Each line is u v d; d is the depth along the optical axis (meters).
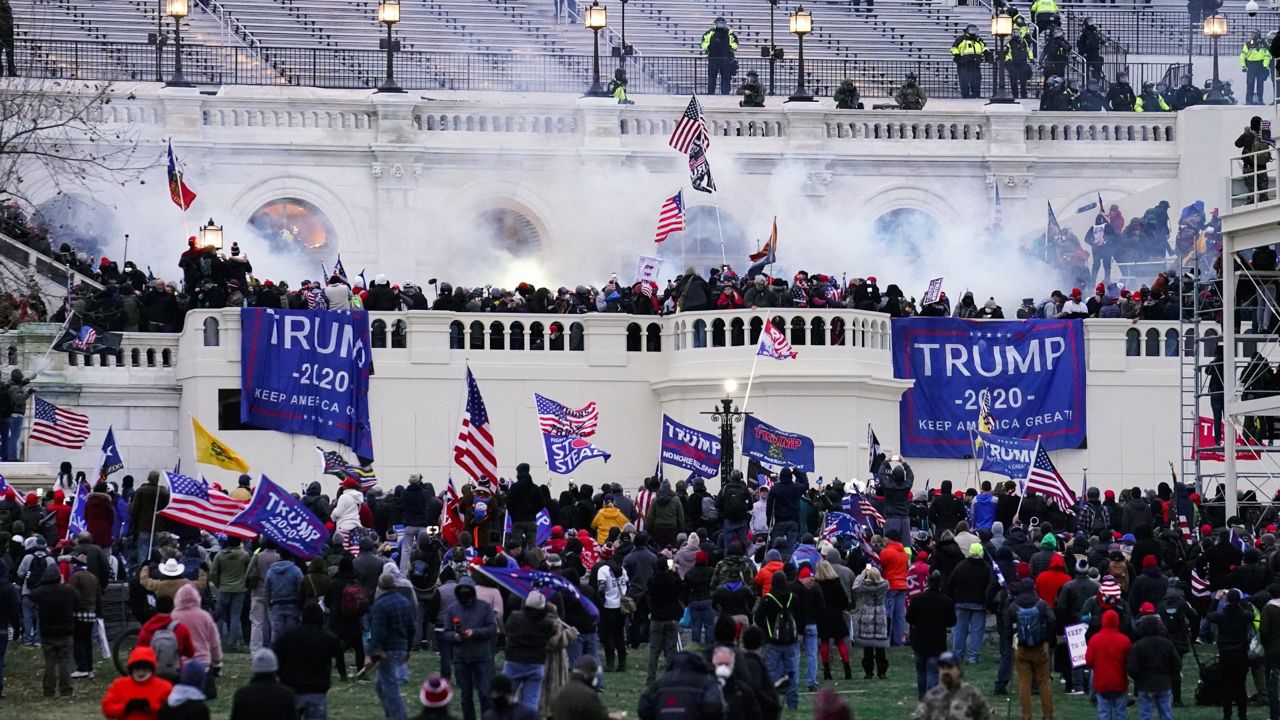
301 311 89.06
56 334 88.75
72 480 83.06
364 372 89.31
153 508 67.19
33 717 52.38
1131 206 114.50
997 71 115.12
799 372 90.06
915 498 79.88
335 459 81.25
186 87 106.12
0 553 63.75
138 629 56.56
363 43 121.06
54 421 80.25
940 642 53.22
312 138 107.88
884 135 113.94
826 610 57.78
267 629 59.00
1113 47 133.38
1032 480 73.62
